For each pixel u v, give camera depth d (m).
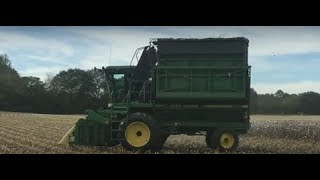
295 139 28.48
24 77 88.88
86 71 77.94
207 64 18.66
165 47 18.88
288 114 77.81
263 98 77.94
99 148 18.83
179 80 18.67
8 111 84.88
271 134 30.47
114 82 20.09
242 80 18.41
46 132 30.47
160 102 19.05
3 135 26.62
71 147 19.03
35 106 84.81
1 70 89.31
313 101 78.00
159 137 18.39
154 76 18.91
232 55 18.59
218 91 18.50
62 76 83.75
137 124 18.33
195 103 18.88
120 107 19.28
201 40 18.67
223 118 18.95
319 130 29.16
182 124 18.95
